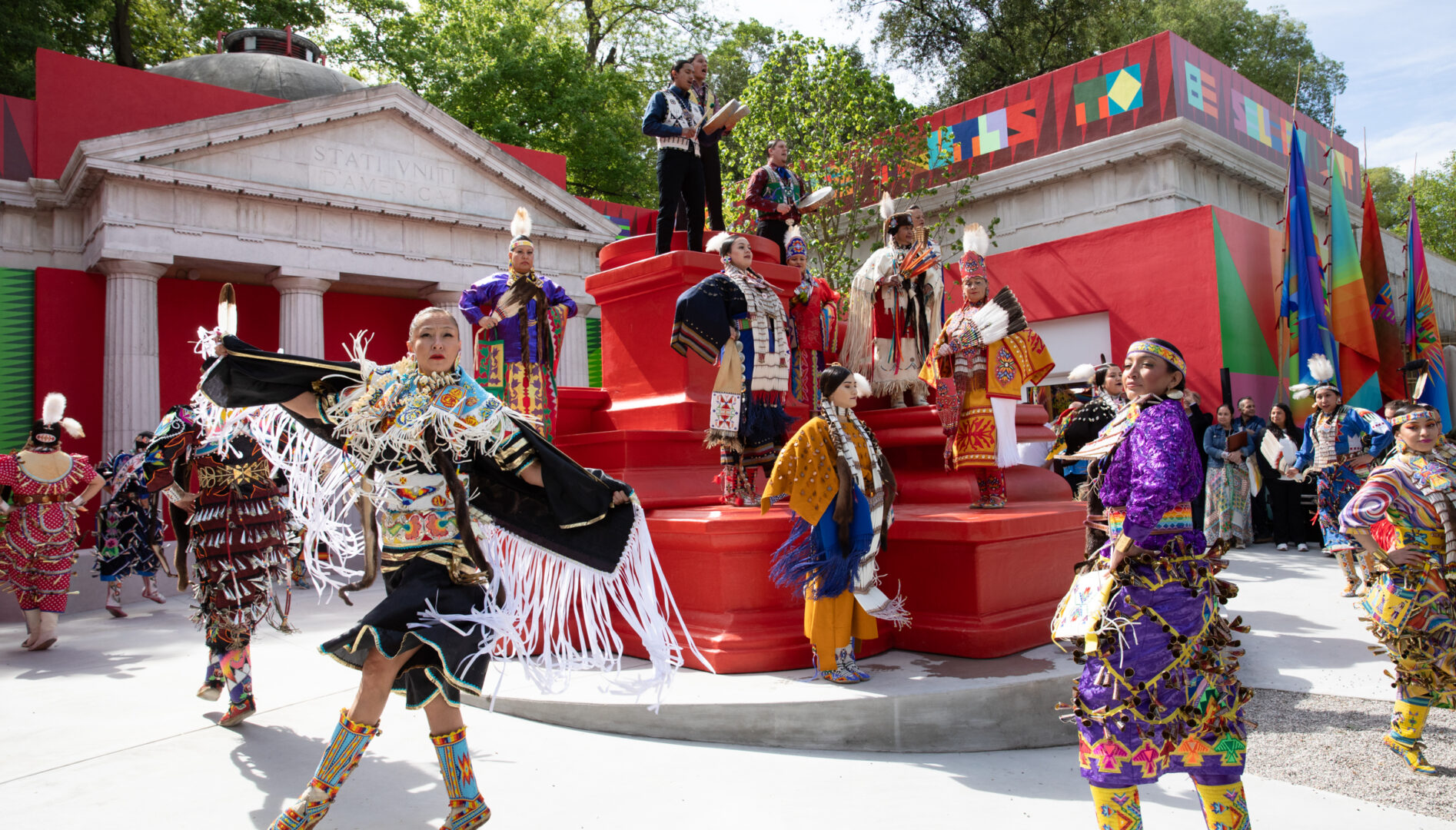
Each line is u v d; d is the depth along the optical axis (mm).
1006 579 5254
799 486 4438
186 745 4176
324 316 20625
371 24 31375
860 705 4234
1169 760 2756
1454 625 4027
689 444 5938
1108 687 2787
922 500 6617
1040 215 17000
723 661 4773
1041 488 7195
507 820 3314
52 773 3801
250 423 3664
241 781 3703
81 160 16219
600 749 4156
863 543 4461
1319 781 3939
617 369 6695
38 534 7098
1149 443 2838
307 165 18750
